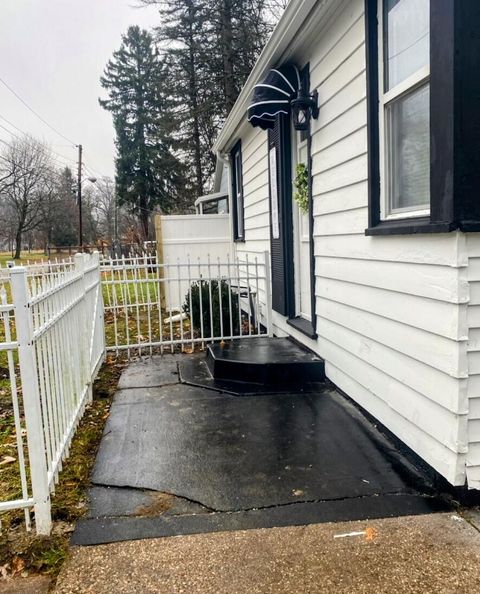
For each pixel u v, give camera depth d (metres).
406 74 2.94
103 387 4.80
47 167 39.94
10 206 39.84
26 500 2.33
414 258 2.79
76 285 3.92
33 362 2.32
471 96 2.32
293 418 3.81
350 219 3.78
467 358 2.42
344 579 1.99
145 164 30.89
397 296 3.04
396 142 3.12
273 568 2.07
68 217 42.81
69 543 2.28
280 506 2.56
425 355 2.73
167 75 20.84
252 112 5.17
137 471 3.00
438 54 2.42
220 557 2.15
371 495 2.65
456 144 2.32
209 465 3.06
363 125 3.47
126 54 31.42
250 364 4.72
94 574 2.06
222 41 17.30
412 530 2.31
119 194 31.91
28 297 2.31
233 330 6.64
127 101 31.52
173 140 22.05
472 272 2.38
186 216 9.83
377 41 3.20
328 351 4.54
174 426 3.73
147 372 5.27
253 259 7.92
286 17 4.11
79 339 4.02
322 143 4.34
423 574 2.01
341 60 3.84
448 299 2.46
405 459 3.06
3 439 3.65
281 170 5.57
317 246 4.63
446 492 2.61
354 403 3.99
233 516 2.48
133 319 8.88
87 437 3.56
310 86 4.64
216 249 9.97
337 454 3.16
